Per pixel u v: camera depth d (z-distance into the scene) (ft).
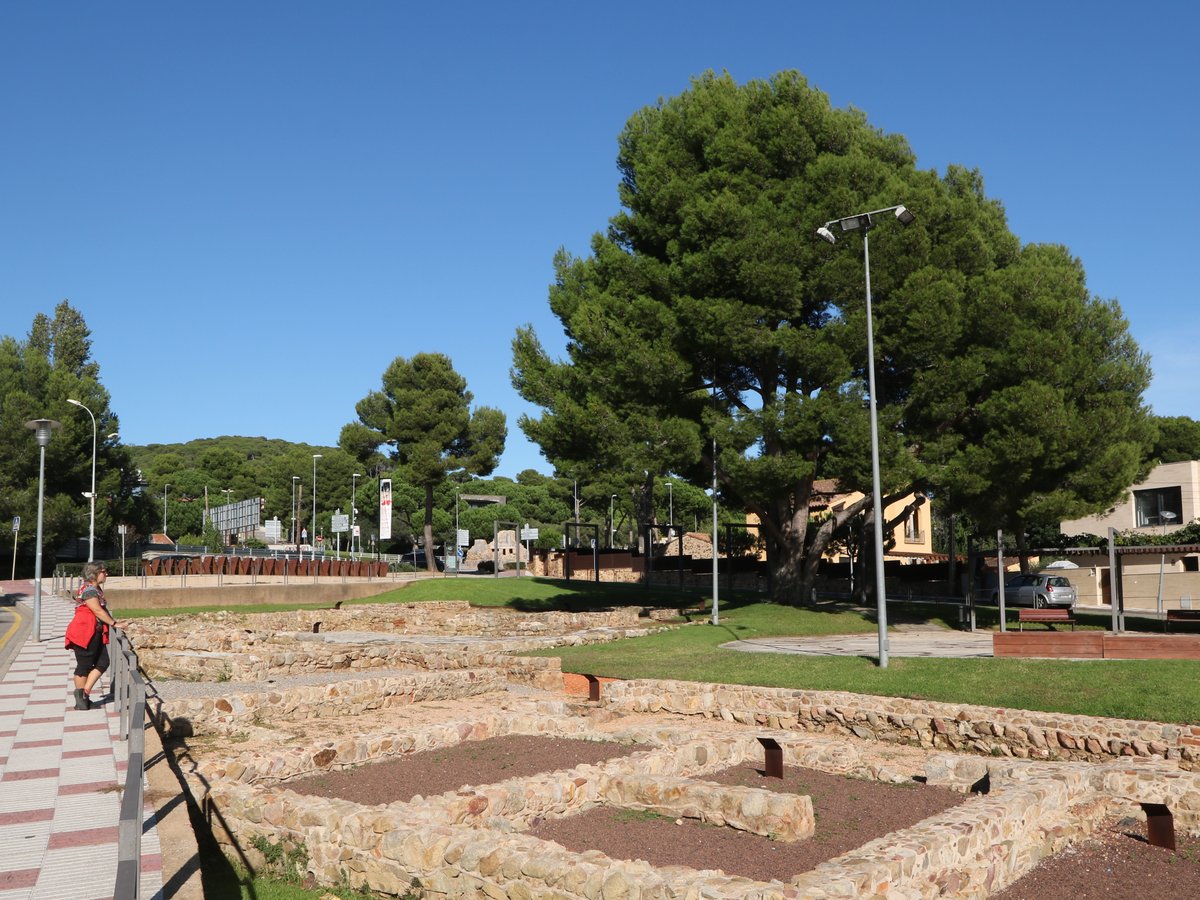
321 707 54.95
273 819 28.25
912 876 23.99
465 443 247.09
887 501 106.01
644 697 59.21
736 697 56.34
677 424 97.14
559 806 32.50
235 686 63.82
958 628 97.50
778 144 100.17
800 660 66.49
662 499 285.84
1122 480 96.27
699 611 120.06
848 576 168.25
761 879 25.66
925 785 37.42
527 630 110.52
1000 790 31.45
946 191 106.73
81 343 289.94
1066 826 31.07
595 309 102.63
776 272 94.02
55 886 21.53
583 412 100.07
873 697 52.75
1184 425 247.09
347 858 26.32
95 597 46.09
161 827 25.41
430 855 24.72
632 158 113.60
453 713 56.49
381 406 278.05
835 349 93.45
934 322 91.15
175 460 460.96
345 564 201.46
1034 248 108.47
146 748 35.14
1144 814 33.24
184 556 190.08
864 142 107.34
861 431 90.43
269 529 202.18
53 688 53.31
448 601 129.80
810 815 30.35
